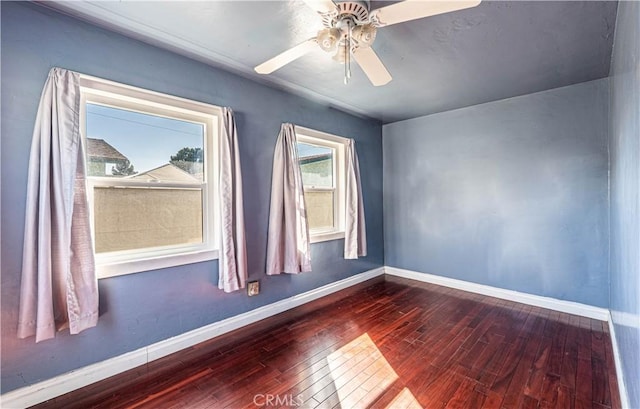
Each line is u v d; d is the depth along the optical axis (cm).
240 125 263
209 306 243
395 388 183
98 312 186
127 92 200
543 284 311
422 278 405
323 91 305
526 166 320
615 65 210
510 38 206
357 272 396
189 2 168
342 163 382
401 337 246
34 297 162
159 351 214
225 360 213
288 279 306
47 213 164
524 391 179
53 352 172
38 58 167
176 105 223
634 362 135
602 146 275
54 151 168
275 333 254
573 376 192
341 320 280
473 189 358
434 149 390
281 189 289
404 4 137
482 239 352
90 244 179
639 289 123
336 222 383
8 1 159
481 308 308
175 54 222
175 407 167
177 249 231
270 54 228
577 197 290
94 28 186
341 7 146
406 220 420
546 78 275
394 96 322
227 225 242
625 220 171
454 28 194
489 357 215
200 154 246
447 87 296
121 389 181
